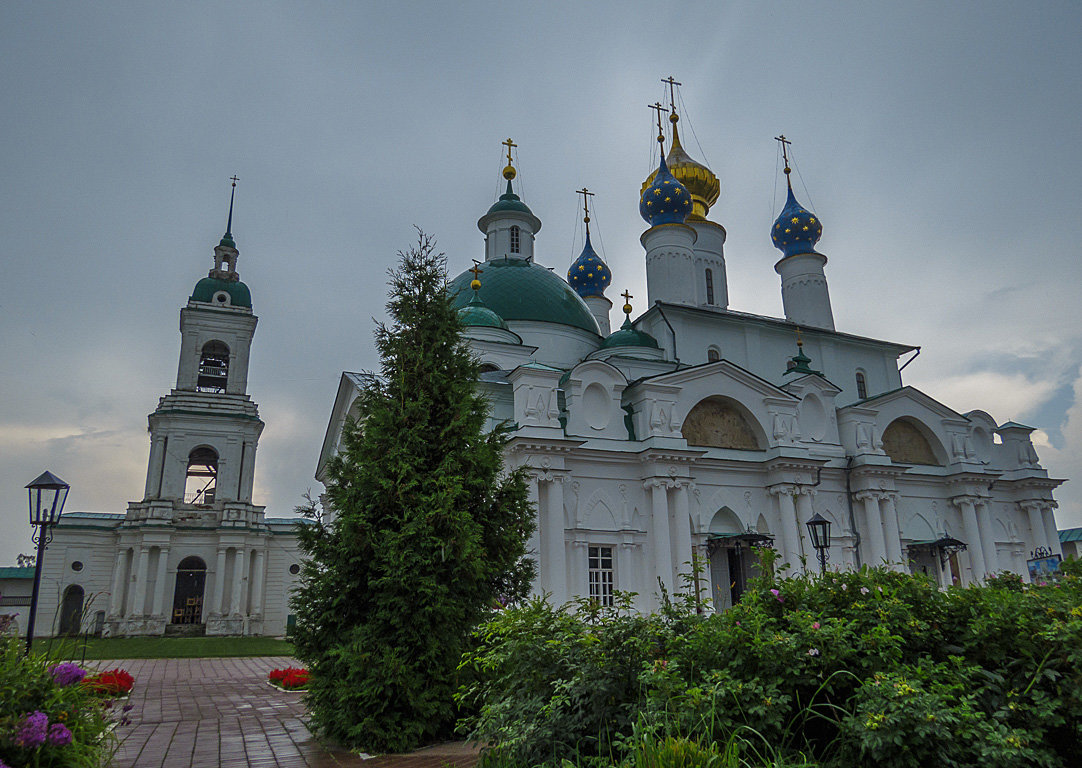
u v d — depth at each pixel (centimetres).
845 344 4238
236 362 5516
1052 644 763
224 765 1065
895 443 3772
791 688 792
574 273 5338
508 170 4859
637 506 2977
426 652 1204
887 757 676
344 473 1364
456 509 1316
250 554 5153
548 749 805
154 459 5103
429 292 1466
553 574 2644
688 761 648
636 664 857
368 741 1151
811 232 4725
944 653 820
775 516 3247
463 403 1394
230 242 6044
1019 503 4150
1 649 878
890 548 3441
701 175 4941
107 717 1077
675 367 3659
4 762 720
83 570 4841
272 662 2789
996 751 636
